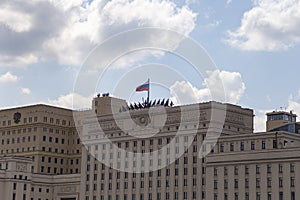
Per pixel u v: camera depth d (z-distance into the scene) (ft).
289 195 636.89
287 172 641.81
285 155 645.92
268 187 652.48
